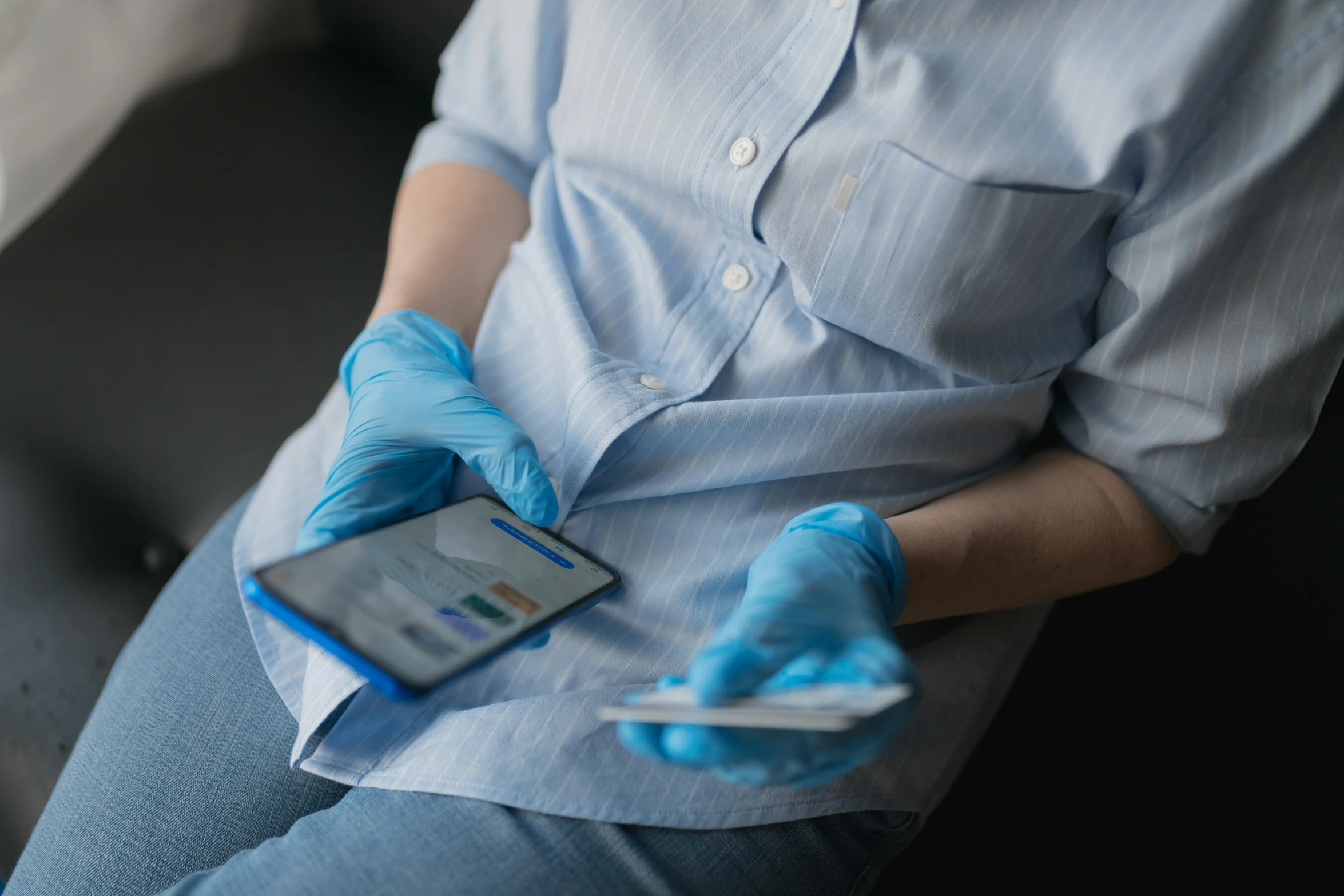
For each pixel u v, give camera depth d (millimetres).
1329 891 721
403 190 896
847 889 607
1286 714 814
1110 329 680
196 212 1124
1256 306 603
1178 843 751
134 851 613
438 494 688
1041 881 733
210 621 711
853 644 484
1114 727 832
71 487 881
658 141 655
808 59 628
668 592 613
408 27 1247
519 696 600
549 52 810
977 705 694
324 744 592
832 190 611
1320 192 573
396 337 724
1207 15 561
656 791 568
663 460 627
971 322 627
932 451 664
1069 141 593
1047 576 677
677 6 653
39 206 1262
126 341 990
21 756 754
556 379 687
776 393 647
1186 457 662
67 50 1201
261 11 1376
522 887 526
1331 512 762
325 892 517
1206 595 846
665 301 681
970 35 607
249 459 938
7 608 811
